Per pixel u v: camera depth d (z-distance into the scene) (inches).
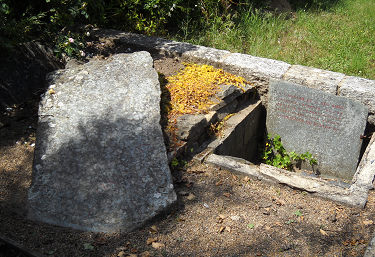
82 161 132.7
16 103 180.7
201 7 278.2
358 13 344.5
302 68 199.2
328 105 182.7
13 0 215.3
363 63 239.6
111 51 226.7
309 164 202.1
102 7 230.5
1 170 144.4
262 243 113.3
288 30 301.4
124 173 129.0
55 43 206.8
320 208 128.0
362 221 121.2
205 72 201.6
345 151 187.0
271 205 130.0
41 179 128.0
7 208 123.6
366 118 174.4
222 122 177.6
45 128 145.9
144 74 172.2
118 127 144.9
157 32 260.4
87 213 118.3
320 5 360.2
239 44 268.4
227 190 136.7
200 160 149.7
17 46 187.9
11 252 105.0
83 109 153.3
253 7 321.1
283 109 198.5
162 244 111.2
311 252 110.3
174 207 123.6
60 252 105.4
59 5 208.2
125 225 115.7
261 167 145.4
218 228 119.0
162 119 159.9
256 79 201.8
